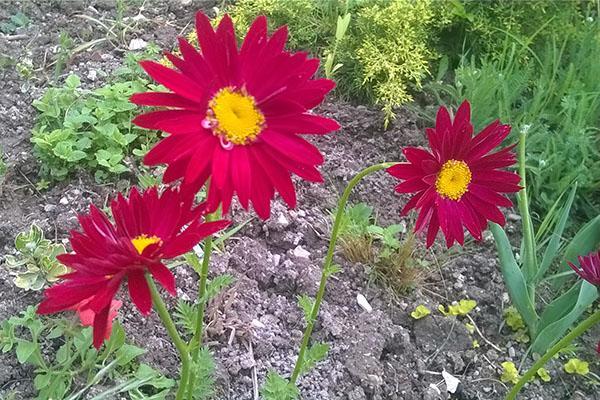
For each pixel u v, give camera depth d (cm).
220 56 22
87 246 21
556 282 39
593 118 45
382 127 44
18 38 47
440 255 40
